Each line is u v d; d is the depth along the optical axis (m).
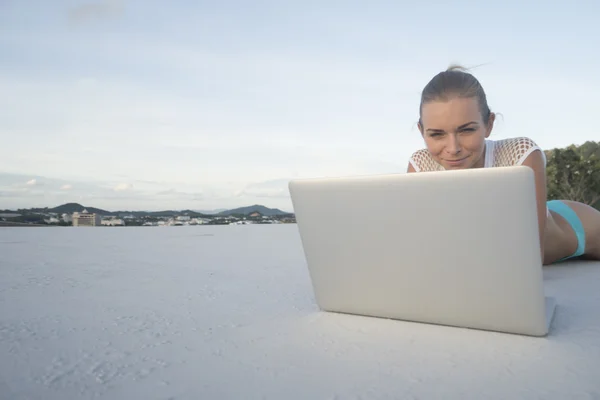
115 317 1.36
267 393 0.80
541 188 1.59
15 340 1.13
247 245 4.09
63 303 1.56
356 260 1.25
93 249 3.67
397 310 1.24
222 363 0.96
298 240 4.77
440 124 1.40
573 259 2.56
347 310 1.34
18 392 0.82
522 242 1.02
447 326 1.20
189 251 3.48
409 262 1.17
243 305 1.51
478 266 1.08
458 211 1.06
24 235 5.70
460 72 1.43
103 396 0.80
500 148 1.67
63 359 0.99
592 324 1.19
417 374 0.87
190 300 1.60
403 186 1.11
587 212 2.36
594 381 0.82
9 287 1.88
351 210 1.20
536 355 0.97
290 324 1.26
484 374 0.87
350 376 0.87
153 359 0.99
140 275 2.21
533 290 1.05
